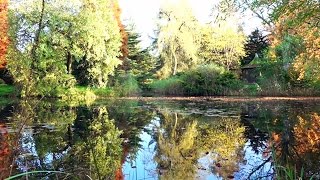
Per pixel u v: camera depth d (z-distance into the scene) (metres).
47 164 4.88
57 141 6.70
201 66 24.44
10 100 17.06
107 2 21.84
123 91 23.17
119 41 22.48
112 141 6.96
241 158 5.40
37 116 10.98
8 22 16.56
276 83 21.34
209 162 5.21
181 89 24.28
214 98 21.28
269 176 4.30
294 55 17.11
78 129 8.33
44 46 17.08
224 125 9.27
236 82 23.89
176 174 4.52
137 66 31.47
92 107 14.66
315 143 6.29
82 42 19.94
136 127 9.02
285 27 9.27
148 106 15.52
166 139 7.28
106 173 4.54
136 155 5.68
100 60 21.28
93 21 19.64
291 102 16.55
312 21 8.34
